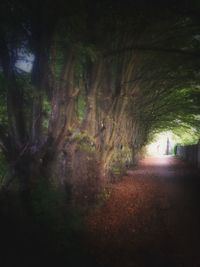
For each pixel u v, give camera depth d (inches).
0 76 401.1
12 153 376.2
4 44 362.3
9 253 272.8
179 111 1482.5
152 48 513.0
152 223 455.5
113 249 346.9
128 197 637.9
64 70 411.8
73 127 450.3
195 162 1520.7
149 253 336.2
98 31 460.1
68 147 451.2
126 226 437.7
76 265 297.4
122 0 422.9
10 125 378.9
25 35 371.6
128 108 861.2
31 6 359.3
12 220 304.2
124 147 875.4
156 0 423.8
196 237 390.9
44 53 378.3
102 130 570.3
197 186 822.5
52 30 377.4
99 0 424.2
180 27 555.5
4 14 350.6
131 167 1325.0
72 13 379.6
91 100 515.2
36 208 335.0
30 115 398.6
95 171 521.3
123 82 648.4
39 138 380.8
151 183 860.6
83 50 412.5
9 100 377.7
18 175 368.2
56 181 401.1
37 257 283.3
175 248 351.6
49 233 321.1
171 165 1589.6
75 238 354.0
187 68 734.5
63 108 401.7
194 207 561.9
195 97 1120.2
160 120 1711.4
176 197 660.7
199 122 1647.4
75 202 458.9
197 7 425.1
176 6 425.4
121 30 513.3
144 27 502.6
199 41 609.9
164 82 994.7
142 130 1519.4
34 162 372.2
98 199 526.6
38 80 380.2
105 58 524.4
